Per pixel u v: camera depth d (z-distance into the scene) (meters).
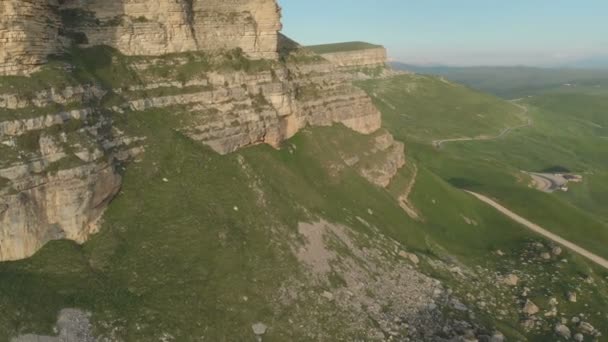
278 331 44.44
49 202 42.06
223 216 54.31
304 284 51.34
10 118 40.34
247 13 75.81
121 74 59.34
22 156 40.19
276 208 60.88
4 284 36.31
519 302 67.69
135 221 48.53
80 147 44.53
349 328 48.09
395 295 56.84
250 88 72.81
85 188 43.94
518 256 86.25
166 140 57.97
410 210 92.56
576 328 63.34
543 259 84.44
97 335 36.44
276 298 47.84
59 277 39.66
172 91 63.22
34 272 39.06
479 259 82.31
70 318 36.44
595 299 71.19
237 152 66.69
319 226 63.06
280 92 77.12
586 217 108.06
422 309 55.84
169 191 53.31
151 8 64.50
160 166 55.31
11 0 41.91
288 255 54.22
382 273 60.47
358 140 99.25
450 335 52.06
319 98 96.25
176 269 45.50
